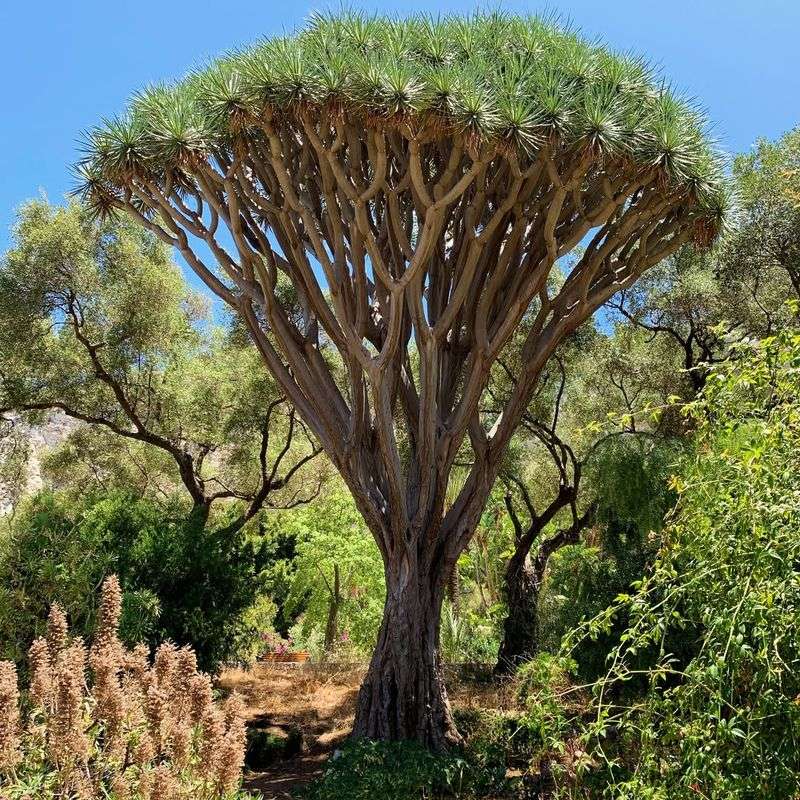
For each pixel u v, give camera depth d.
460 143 5.80
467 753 6.25
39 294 9.75
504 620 10.95
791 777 2.06
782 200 8.66
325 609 15.95
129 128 6.57
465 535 7.16
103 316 10.34
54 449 13.17
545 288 7.09
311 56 6.07
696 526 2.58
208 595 8.18
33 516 7.39
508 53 6.78
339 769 5.70
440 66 6.15
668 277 10.38
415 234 8.77
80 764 2.18
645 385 10.98
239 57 6.35
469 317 7.01
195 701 2.25
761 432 2.47
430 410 6.78
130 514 8.32
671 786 2.30
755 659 2.10
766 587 2.14
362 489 6.92
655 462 8.17
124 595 7.07
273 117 5.96
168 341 10.77
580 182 6.20
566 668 2.98
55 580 6.48
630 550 7.97
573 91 6.48
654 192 6.50
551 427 12.15
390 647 6.75
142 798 2.13
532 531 10.79
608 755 3.15
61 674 2.13
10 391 9.93
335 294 6.45
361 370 6.86
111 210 7.40
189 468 10.85
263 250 7.07
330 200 6.38
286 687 11.28
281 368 7.09
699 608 2.40
